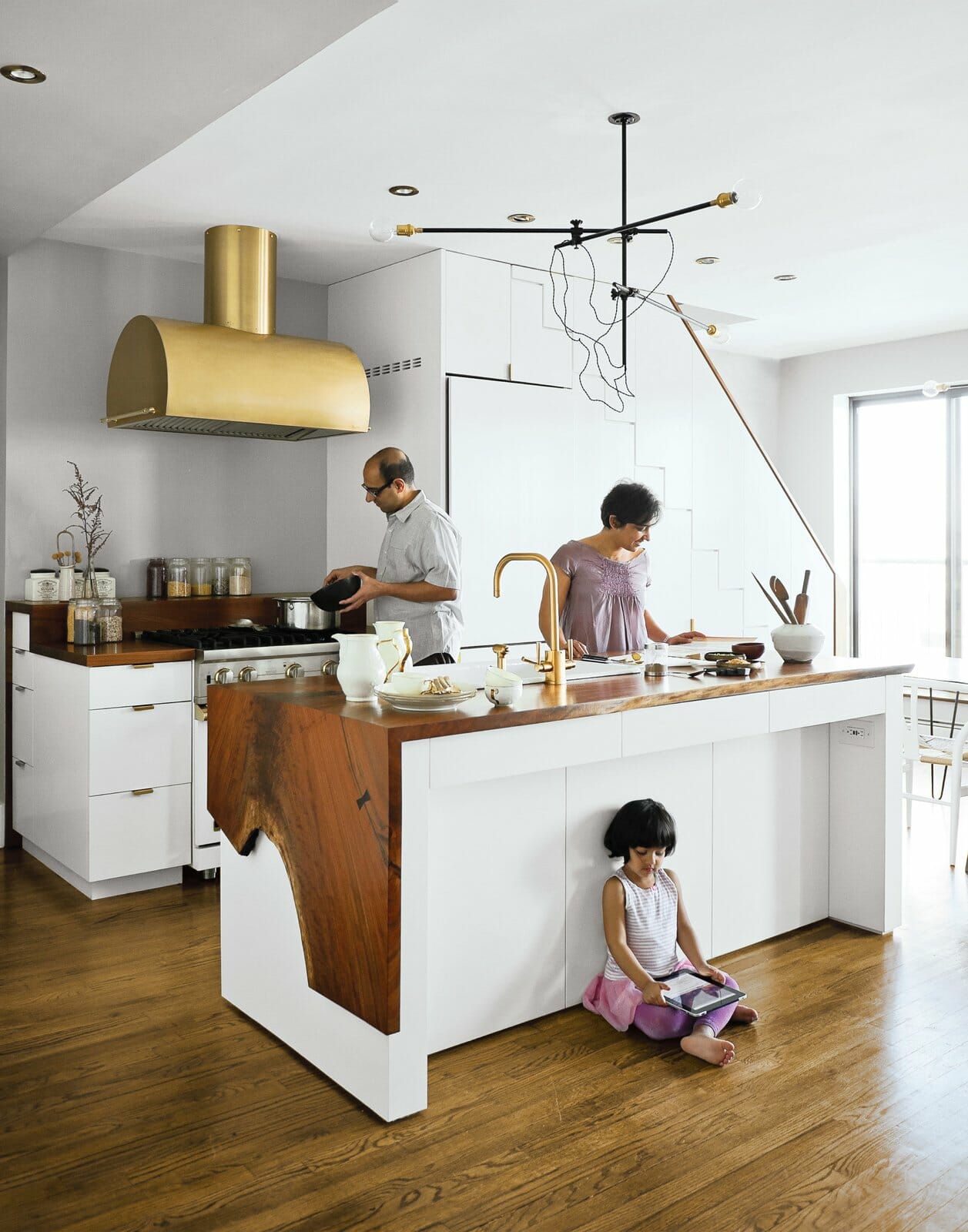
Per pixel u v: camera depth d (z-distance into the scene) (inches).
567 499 198.4
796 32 106.5
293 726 96.4
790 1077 95.5
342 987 91.4
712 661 131.5
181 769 152.8
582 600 145.4
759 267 201.8
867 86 119.6
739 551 235.9
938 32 107.0
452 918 99.8
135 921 138.7
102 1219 75.1
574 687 112.9
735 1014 106.1
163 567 179.6
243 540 192.9
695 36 107.0
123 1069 97.4
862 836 134.9
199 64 94.2
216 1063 98.8
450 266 179.0
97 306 175.2
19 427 168.1
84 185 126.5
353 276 195.5
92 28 87.7
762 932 130.2
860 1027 106.0
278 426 163.3
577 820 109.1
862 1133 86.1
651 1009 102.0
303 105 121.6
